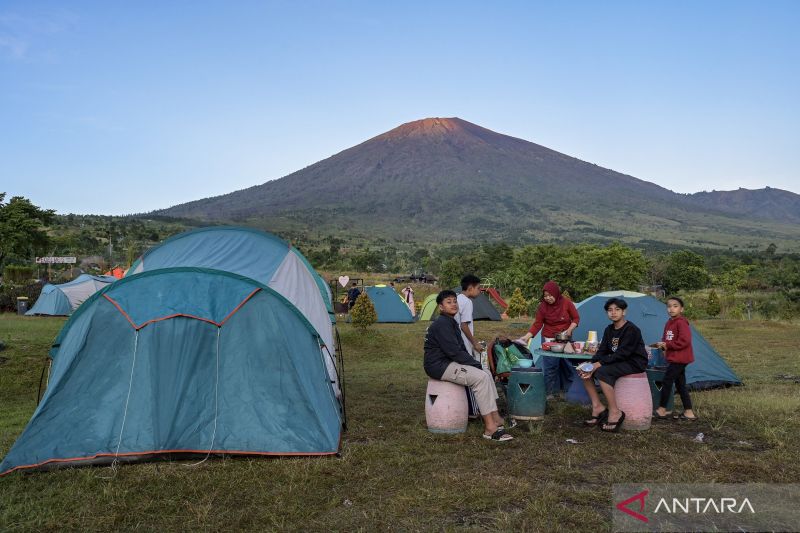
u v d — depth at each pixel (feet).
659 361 28.09
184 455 21.12
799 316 104.37
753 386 34.81
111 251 254.47
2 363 42.65
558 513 15.56
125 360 21.98
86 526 15.65
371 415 27.58
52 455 20.26
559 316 28.40
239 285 23.91
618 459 20.18
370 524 15.33
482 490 17.26
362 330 63.31
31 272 136.15
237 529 15.24
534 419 25.46
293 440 21.33
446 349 23.41
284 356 22.91
